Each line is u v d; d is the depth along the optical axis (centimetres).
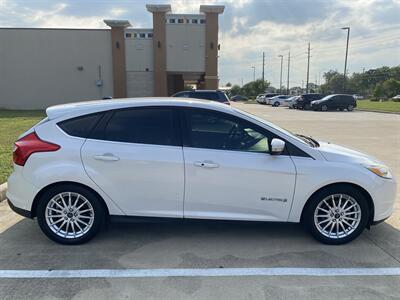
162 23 2891
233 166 388
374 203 401
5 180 622
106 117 401
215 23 2906
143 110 402
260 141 398
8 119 1870
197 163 387
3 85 2927
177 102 406
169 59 2945
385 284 328
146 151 389
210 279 335
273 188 393
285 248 400
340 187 398
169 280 333
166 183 391
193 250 395
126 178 390
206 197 394
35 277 338
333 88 11225
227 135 398
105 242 414
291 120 2170
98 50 2938
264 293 312
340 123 1959
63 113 406
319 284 327
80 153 389
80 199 400
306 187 394
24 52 2905
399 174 750
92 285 325
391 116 2567
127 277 338
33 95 2962
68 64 2944
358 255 384
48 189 396
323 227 408
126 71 2978
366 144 1172
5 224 466
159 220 401
